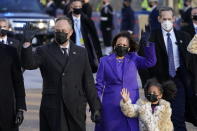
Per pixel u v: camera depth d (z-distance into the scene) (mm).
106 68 19266
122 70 19203
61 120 17625
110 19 55312
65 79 17672
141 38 19484
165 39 20891
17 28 49094
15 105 17625
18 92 17594
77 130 17828
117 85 19141
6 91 17375
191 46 20391
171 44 20844
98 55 26531
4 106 17391
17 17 50062
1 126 17438
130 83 19156
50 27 50719
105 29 55188
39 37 50375
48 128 17797
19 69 17562
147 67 19438
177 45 20859
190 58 20781
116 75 19141
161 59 20812
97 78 19344
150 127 18625
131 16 54219
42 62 17797
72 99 17719
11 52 17469
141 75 20766
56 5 61469
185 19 41781
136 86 19266
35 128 25062
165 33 20922
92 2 69250
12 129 17641
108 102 19094
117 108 19031
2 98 17344
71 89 17734
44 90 17828
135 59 19438
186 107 20922
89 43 26453
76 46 18031
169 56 20797
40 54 17797
